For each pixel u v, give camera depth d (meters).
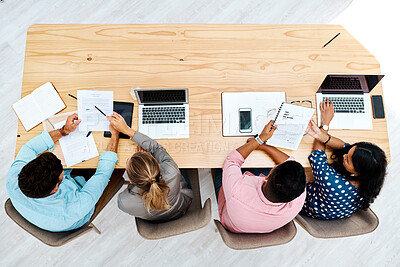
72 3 2.68
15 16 2.64
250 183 1.45
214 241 2.31
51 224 1.49
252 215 1.41
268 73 1.84
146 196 1.33
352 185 1.56
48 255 2.26
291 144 1.73
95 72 1.81
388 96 2.62
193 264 2.28
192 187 1.92
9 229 2.29
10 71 2.54
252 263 2.30
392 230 2.38
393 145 2.54
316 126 1.72
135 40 1.84
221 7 2.73
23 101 1.76
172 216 1.65
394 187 2.45
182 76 1.82
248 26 1.88
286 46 1.87
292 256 2.32
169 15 2.71
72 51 1.82
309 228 1.51
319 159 1.64
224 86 1.82
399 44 2.70
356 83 1.73
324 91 1.81
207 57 1.84
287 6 2.75
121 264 2.26
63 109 1.77
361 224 1.55
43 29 1.83
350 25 2.73
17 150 1.72
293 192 1.20
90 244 2.28
